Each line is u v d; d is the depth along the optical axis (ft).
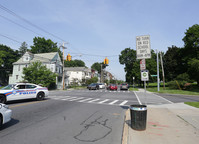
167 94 66.64
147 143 12.01
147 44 21.12
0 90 31.68
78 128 16.79
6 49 169.99
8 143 12.60
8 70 174.09
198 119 19.85
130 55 185.06
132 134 14.08
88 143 12.67
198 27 104.83
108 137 14.14
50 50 188.14
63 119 20.67
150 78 142.31
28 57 121.80
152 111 25.54
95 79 182.70
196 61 91.20
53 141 13.06
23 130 15.97
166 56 138.92
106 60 66.44
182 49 120.06
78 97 49.83
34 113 24.29
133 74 156.15
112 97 51.19
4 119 16.14
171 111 25.50
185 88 93.61
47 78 90.84
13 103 34.45
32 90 37.47
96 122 19.33
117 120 20.42
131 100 43.27
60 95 56.70
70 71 195.42
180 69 131.23
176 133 14.38
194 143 12.02
